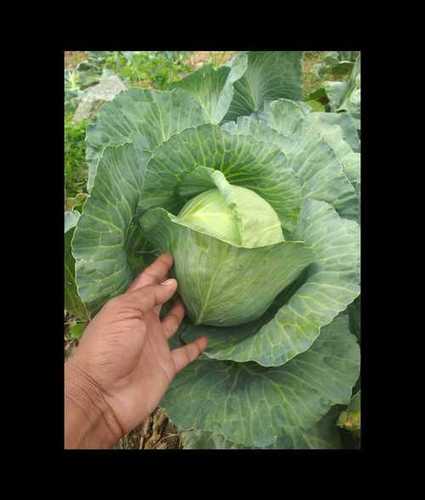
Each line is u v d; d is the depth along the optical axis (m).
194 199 0.45
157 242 0.46
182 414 0.46
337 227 0.47
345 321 0.48
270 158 0.44
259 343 0.44
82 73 1.22
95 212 0.42
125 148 0.44
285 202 0.46
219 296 0.42
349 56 0.91
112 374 0.41
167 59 1.18
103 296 0.43
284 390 0.46
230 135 0.42
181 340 0.48
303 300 0.44
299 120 0.51
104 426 0.42
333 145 0.54
